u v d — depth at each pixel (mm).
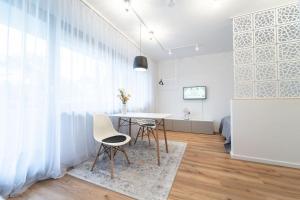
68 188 1626
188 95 5074
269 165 2207
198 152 2766
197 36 3484
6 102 1426
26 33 1562
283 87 2297
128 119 3230
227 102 4582
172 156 2539
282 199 1451
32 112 1628
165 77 5512
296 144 2141
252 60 2471
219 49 4371
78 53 2197
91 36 2426
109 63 2867
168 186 1654
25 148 1566
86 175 1894
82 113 2260
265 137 2295
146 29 3148
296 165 2107
